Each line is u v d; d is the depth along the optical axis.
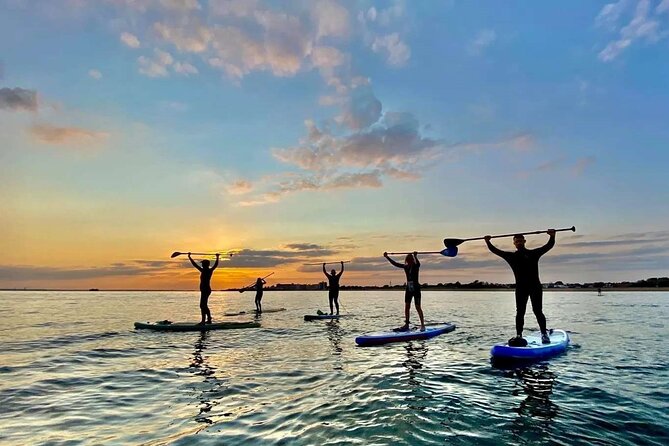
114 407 5.54
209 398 5.91
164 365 8.44
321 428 4.45
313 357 9.11
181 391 6.33
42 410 5.44
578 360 8.24
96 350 10.49
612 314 22.02
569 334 12.88
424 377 6.82
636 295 64.12
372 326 16.16
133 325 17.69
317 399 5.65
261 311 26.28
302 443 4.04
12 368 8.23
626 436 4.20
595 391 5.91
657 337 12.09
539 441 4.04
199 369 8.00
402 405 5.24
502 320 18.41
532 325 15.77
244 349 10.46
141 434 4.50
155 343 11.75
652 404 5.31
